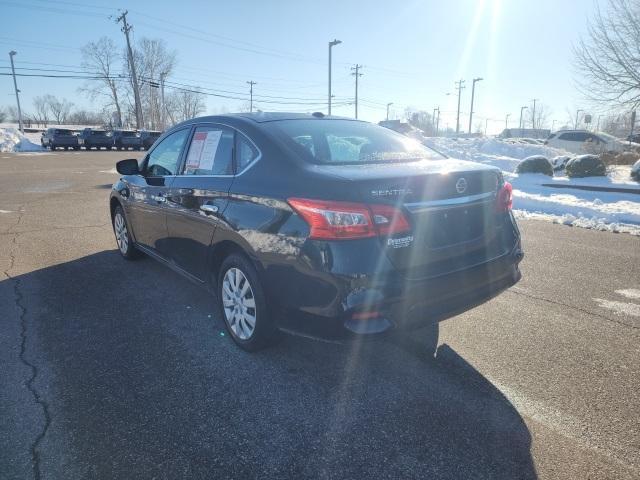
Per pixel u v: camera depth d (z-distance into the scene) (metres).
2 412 2.71
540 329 3.82
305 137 3.35
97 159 26.89
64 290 4.68
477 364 3.27
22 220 8.23
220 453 2.39
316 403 2.82
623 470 2.26
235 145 3.53
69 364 3.25
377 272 2.61
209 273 3.76
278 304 2.97
